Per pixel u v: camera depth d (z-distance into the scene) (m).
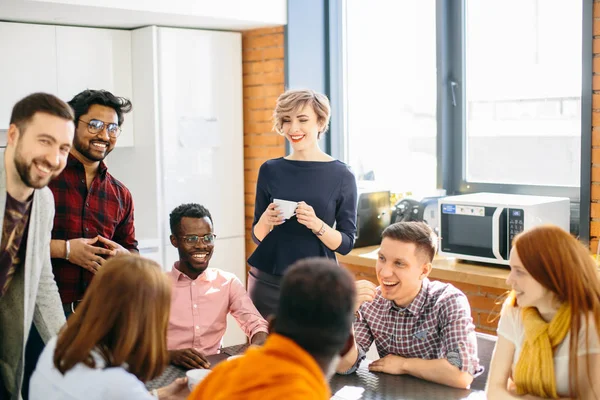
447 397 2.21
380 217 4.45
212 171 4.74
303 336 1.33
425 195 4.55
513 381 2.17
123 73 4.54
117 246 2.92
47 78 4.26
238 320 3.00
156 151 4.47
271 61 4.73
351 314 1.36
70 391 1.56
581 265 1.94
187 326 2.93
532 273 1.95
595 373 1.91
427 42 4.48
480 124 4.35
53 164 2.03
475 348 2.42
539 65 4.03
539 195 4.04
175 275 2.96
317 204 3.24
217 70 4.72
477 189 4.36
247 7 4.41
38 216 2.21
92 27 4.45
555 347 2.00
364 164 4.91
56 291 2.39
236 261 4.91
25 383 2.49
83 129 2.88
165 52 4.48
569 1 3.87
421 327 2.52
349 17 4.90
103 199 3.01
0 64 4.10
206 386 1.46
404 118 4.64
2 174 2.06
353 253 4.20
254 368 1.33
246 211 4.96
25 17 4.09
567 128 3.93
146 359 1.58
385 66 4.72
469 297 3.84
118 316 1.56
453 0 4.38
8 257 2.13
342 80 4.91
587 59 3.61
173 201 4.57
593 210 3.64
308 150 3.30
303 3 4.68
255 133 4.86
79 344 1.55
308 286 1.34
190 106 4.61
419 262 2.49
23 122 2.00
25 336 2.23
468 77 4.39
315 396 1.29
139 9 3.96
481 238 3.71
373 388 2.29
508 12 4.16
